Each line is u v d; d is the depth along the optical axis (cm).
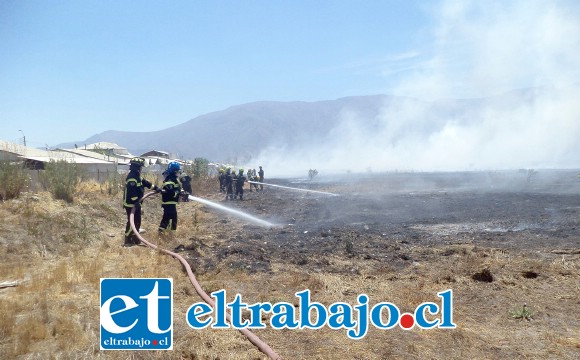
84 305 651
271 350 540
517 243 1154
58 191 1411
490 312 681
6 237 1017
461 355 543
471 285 805
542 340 584
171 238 1177
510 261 949
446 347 564
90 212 1369
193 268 895
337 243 1220
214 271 891
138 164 1189
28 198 1287
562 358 534
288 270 919
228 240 1242
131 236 1135
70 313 616
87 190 1648
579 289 773
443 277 845
